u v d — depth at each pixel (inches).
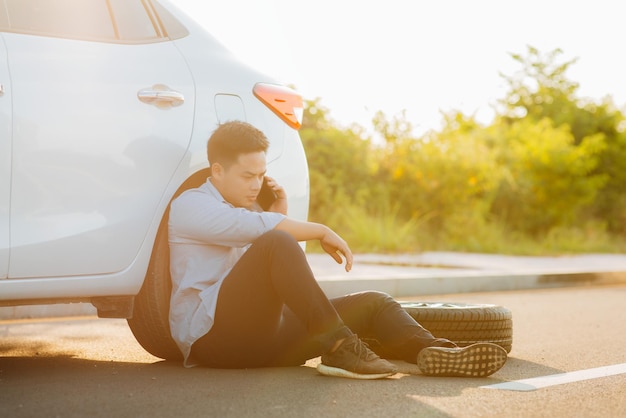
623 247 841.5
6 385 141.6
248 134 153.2
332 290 320.2
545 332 233.8
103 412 122.0
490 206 766.5
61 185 145.0
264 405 126.7
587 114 1197.7
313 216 588.1
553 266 513.0
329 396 133.4
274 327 151.3
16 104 141.5
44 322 239.6
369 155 644.7
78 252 146.7
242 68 169.9
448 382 148.0
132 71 154.3
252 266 146.2
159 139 154.5
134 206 152.0
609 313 289.9
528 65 1263.5
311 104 644.1
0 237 139.8
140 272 153.9
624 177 1135.6
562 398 139.3
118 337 210.2
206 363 155.9
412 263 467.2
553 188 818.8
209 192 155.3
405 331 152.9
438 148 671.8
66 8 151.6
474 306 183.0
